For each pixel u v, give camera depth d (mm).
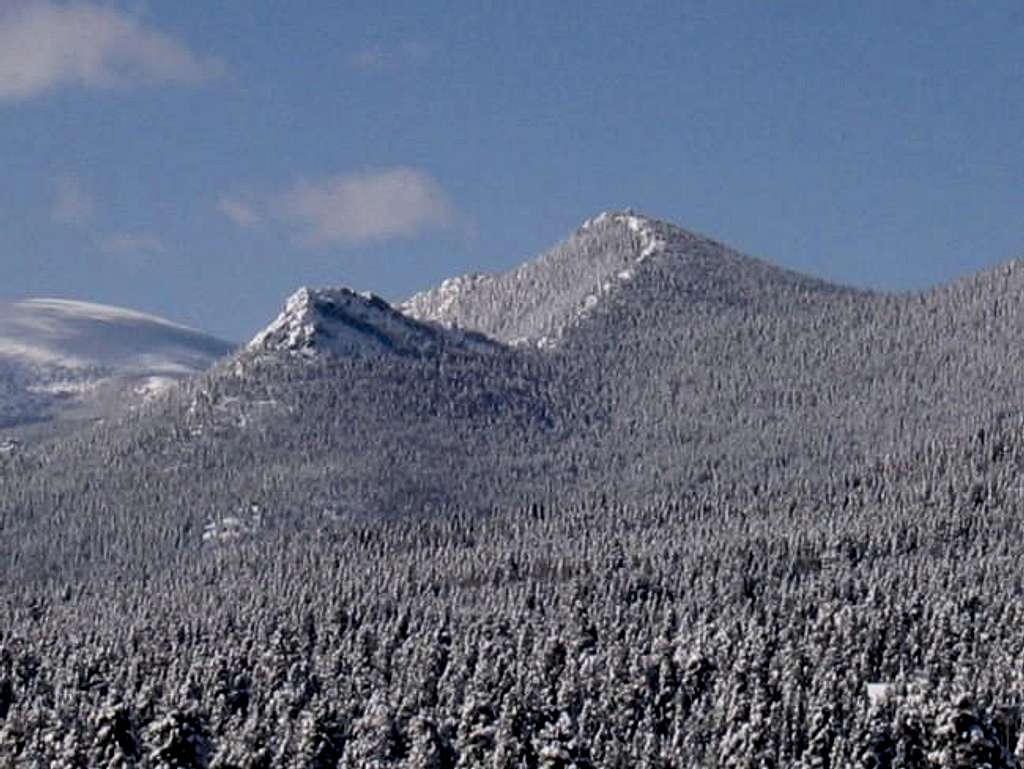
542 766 198500
